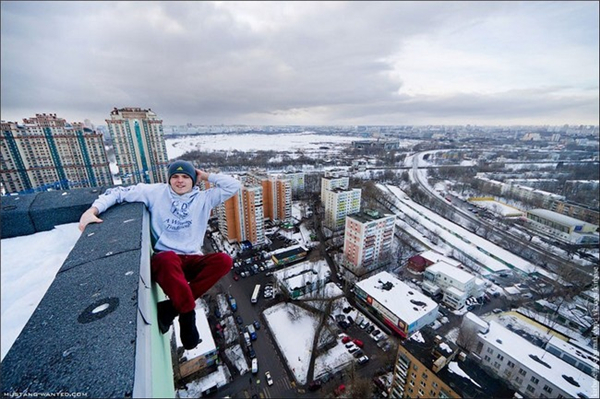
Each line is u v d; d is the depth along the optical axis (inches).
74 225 198.5
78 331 69.5
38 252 169.5
